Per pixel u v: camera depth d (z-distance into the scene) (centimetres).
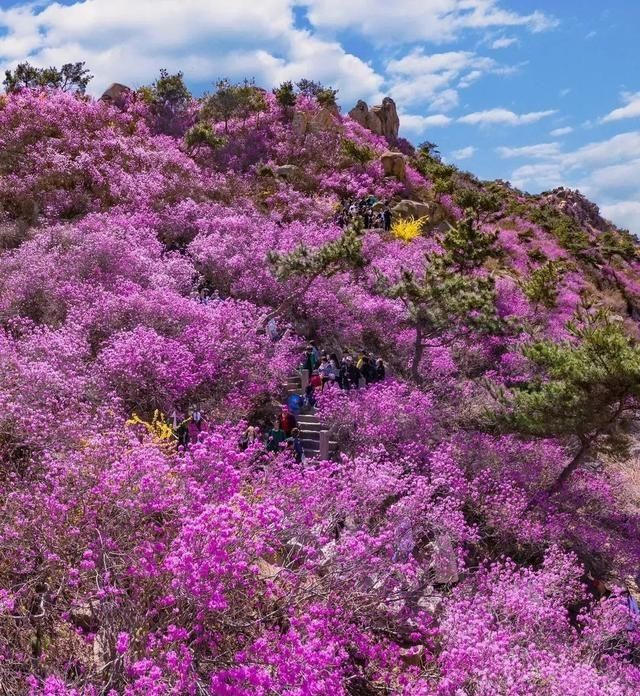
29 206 2967
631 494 2033
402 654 937
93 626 787
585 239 5409
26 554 827
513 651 956
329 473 1159
